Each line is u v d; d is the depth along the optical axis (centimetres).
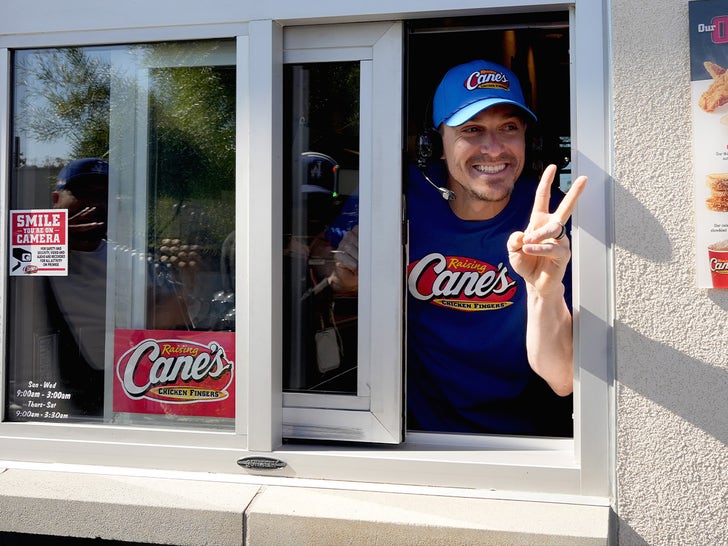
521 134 298
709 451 238
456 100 292
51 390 301
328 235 287
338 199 285
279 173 282
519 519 236
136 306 296
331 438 283
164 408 292
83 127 301
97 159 300
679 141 241
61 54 301
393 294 278
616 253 245
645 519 243
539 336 258
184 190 293
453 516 239
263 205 275
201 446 283
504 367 304
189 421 290
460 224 307
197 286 291
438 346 309
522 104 291
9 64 301
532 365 268
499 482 258
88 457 290
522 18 273
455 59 310
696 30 239
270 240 275
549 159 305
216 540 248
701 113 238
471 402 306
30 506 261
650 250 242
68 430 295
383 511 243
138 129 296
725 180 236
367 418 280
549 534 227
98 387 298
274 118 278
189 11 283
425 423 310
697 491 239
